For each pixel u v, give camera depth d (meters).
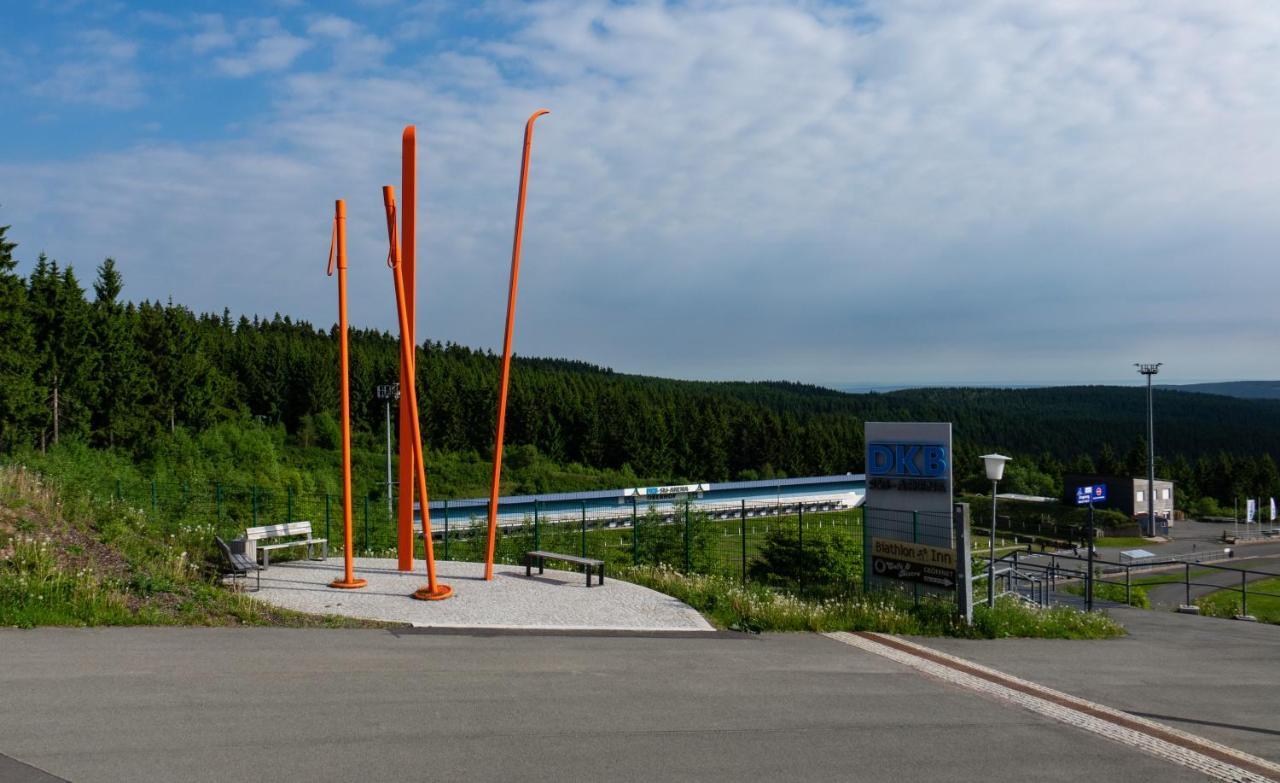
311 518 25.73
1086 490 71.81
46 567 10.41
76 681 7.21
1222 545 59.72
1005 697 8.54
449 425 84.19
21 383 42.41
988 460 18.27
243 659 8.35
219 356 82.62
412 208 14.19
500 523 35.81
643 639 10.76
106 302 57.28
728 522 43.53
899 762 6.25
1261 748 7.23
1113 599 25.88
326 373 82.44
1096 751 6.77
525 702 7.36
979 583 17.78
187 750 5.72
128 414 53.28
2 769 5.23
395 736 6.24
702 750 6.29
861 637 12.05
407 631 10.45
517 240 14.00
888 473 18.52
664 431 90.06
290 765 5.55
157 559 12.25
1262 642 15.40
